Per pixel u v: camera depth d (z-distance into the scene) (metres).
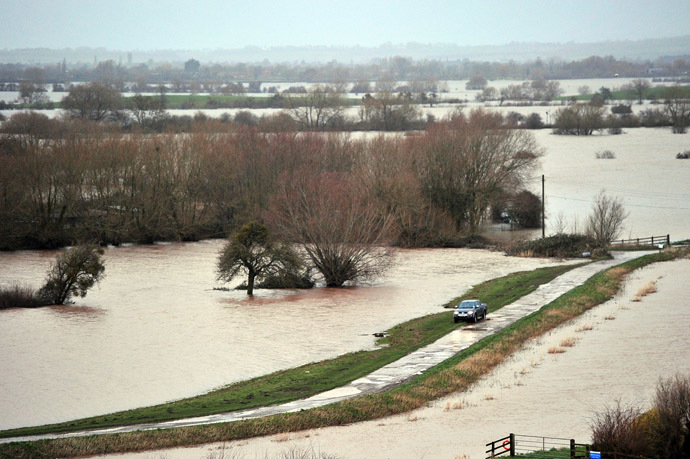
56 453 44.50
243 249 94.12
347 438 48.12
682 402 41.75
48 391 57.56
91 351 68.38
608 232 125.25
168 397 56.28
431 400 55.16
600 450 41.44
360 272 99.19
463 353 65.25
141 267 114.00
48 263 115.25
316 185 113.31
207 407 53.47
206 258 122.19
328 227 99.00
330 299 91.19
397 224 128.38
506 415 51.69
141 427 49.47
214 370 62.69
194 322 79.25
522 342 69.06
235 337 73.06
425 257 121.44
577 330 72.44
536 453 43.75
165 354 67.31
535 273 103.25
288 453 45.38
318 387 57.75
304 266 99.69
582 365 61.88
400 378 59.50
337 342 71.06
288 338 72.62
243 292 96.00
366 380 59.19
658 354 64.06
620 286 92.31
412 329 75.06
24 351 68.44
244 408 53.25
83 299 91.62
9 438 47.38
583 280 96.56
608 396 54.47
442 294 93.00
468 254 123.81
